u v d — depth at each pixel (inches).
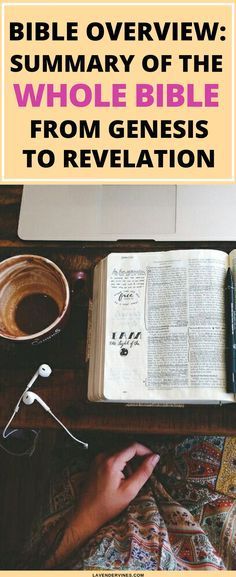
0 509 47.3
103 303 29.3
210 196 33.2
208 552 32.3
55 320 28.5
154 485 36.2
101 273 30.2
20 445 41.4
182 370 27.3
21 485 47.8
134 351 28.0
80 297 31.7
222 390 26.8
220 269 28.9
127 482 34.7
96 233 33.2
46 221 33.6
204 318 27.9
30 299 31.1
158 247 32.8
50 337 28.9
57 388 30.1
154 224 33.0
